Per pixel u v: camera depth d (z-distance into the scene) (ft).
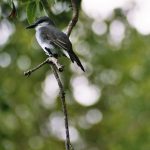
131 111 66.13
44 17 33.22
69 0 32.32
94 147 80.18
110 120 71.67
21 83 75.10
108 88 77.20
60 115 79.15
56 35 31.71
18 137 73.67
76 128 80.69
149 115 65.46
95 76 76.69
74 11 28.63
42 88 76.95
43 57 71.72
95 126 80.12
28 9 27.91
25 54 70.38
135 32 74.33
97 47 74.59
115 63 75.72
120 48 75.66
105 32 73.00
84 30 72.79
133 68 73.15
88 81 77.20
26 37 68.80
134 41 75.10
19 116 73.61
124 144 63.62
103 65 75.87
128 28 72.90
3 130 57.98
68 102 78.54
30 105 76.13
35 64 72.49
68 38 31.58
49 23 33.27
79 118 80.38
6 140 58.03
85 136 80.43
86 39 73.46
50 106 78.79
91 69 76.23
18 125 72.95
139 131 63.82
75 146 80.89
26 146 74.43
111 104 75.87
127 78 73.46
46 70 75.20
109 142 73.36
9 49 68.80
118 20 70.59
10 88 74.08
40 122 78.13
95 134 80.23
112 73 75.92
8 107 52.80
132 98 66.85
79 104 79.10
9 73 73.56
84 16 70.85
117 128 69.97
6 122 60.29
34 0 27.81
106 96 77.77
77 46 73.87
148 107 64.85
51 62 25.63
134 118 65.98
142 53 73.46
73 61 30.86
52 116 78.79
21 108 75.15
